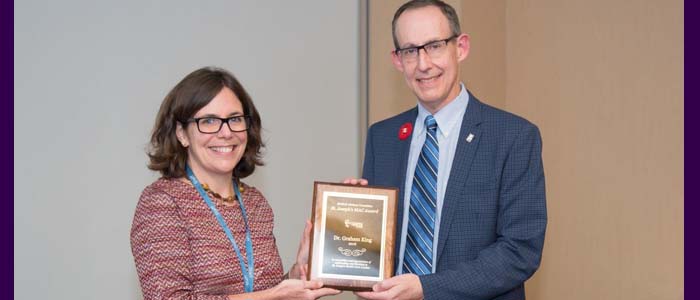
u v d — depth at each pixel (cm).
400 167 226
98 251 296
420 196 215
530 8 342
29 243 283
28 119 281
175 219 188
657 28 284
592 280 313
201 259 189
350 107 356
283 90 338
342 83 353
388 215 206
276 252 213
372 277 204
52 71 286
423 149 219
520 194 204
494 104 345
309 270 203
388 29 343
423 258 211
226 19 322
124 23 299
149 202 190
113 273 299
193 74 199
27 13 281
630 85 295
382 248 205
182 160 200
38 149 284
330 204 207
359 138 360
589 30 312
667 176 282
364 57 357
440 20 210
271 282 205
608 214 305
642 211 291
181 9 311
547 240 334
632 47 294
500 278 199
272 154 336
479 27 331
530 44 343
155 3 305
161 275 183
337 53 351
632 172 295
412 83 215
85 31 291
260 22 330
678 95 277
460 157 210
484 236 207
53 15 285
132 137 301
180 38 311
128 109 300
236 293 195
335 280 203
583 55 315
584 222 316
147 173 305
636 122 293
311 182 347
